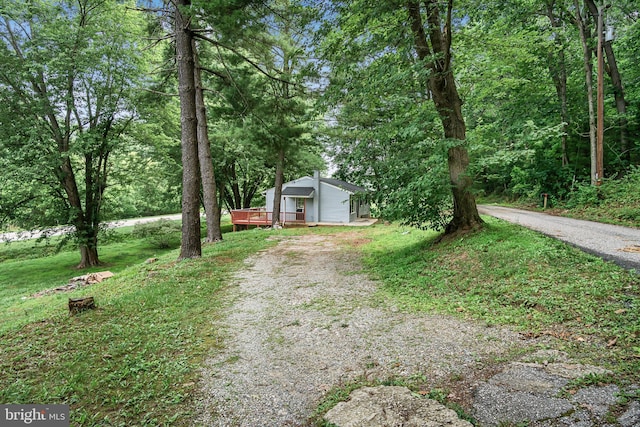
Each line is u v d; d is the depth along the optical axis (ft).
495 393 8.23
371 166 25.93
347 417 7.77
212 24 27.55
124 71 45.47
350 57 25.30
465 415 7.48
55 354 12.07
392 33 22.43
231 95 38.86
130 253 62.13
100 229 51.78
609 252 17.88
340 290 19.79
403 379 9.44
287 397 9.09
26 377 10.48
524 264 17.08
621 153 45.55
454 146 22.16
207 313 16.56
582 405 7.32
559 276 15.03
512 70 42.34
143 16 39.65
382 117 31.73
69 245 56.49
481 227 24.91
